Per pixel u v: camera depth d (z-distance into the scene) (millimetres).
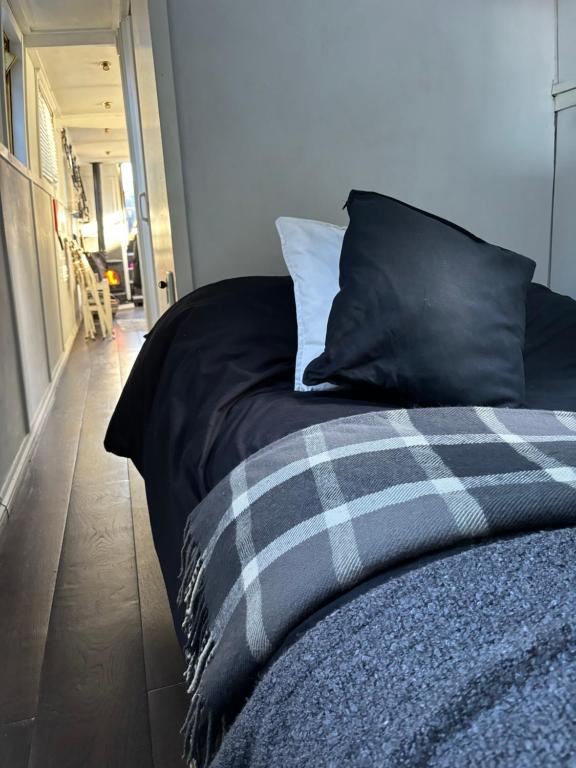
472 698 451
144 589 1764
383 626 543
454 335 1140
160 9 1740
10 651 1505
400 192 2021
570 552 571
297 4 1840
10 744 1227
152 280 3660
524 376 1305
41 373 3680
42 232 4312
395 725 457
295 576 675
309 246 1419
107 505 2338
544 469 750
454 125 2023
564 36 2037
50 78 5059
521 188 2129
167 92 1785
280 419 1078
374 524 683
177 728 1254
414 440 876
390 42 1927
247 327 1445
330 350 1183
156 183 2164
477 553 587
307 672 552
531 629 491
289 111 1886
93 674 1421
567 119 2066
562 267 2166
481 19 1982
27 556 1964
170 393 1365
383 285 1175
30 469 2727
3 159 2938
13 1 3557
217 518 904
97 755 1195
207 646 769
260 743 547
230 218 1895
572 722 407
